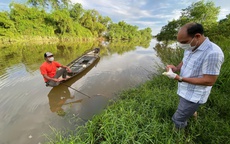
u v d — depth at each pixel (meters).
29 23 21.17
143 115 2.37
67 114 3.08
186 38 1.37
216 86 2.99
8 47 12.78
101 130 2.11
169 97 2.84
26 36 20.00
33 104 3.39
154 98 2.90
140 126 2.13
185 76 1.61
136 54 11.18
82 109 3.28
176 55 5.63
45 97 3.72
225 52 3.78
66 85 4.37
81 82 4.78
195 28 1.30
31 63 6.95
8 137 2.43
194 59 1.46
